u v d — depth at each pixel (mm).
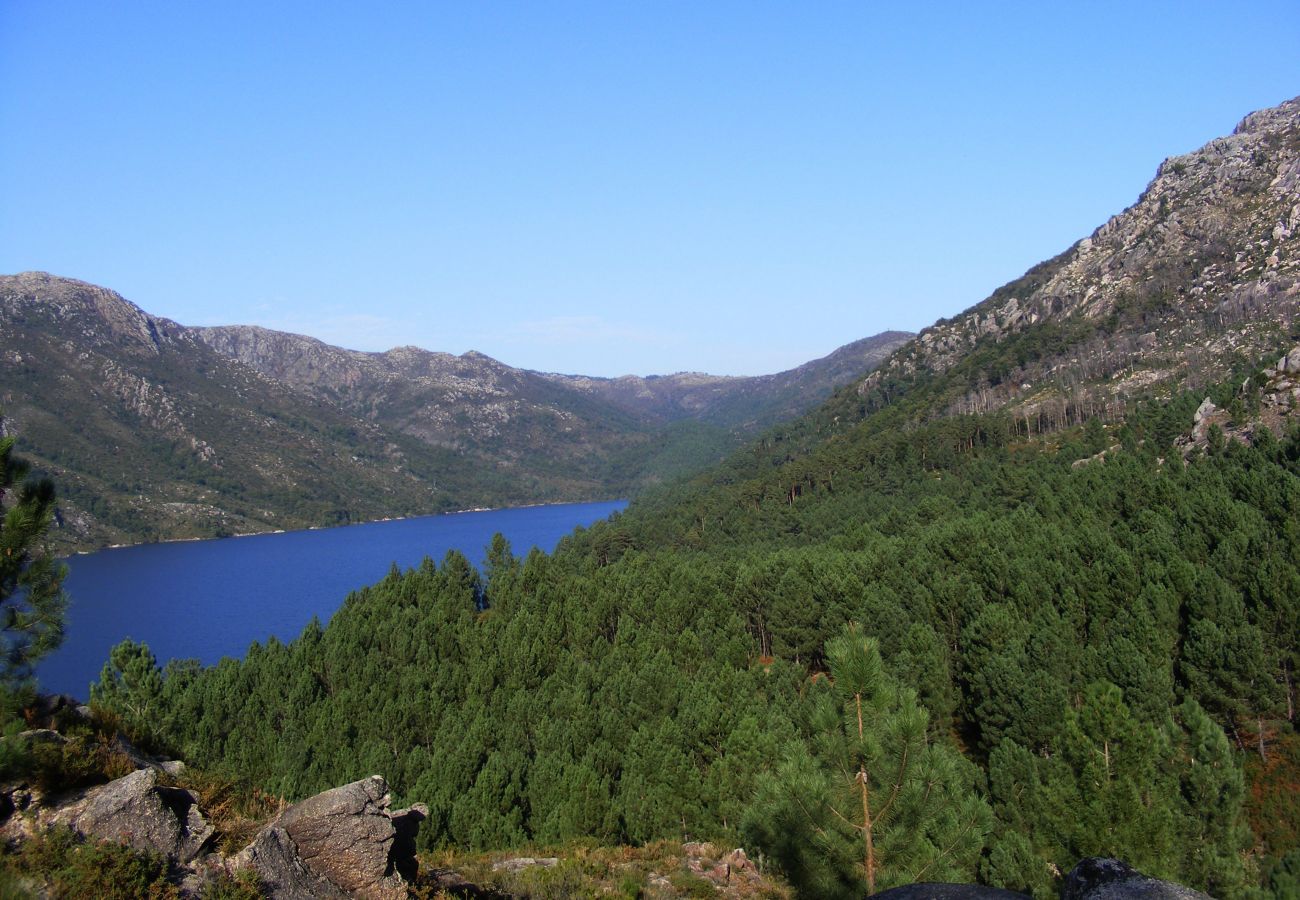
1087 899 8961
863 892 16969
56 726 13375
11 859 10172
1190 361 141125
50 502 13203
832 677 17938
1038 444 124938
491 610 84562
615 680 51438
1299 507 52375
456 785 37469
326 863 12625
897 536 82750
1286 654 43719
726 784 32406
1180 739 29578
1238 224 186125
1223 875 23422
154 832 11422
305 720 51656
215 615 135125
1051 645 44781
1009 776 32031
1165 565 51344
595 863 23547
